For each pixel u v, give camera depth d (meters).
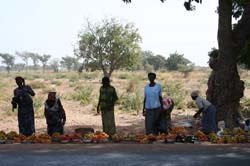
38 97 25.30
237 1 12.73
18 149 9.12
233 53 13.57
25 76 66.38
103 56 38.94
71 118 18.42
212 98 13.80
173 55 107.31
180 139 10.09
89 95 27.50
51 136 10.47
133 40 39.56
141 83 40.84
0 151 8.91
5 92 30.98
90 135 10.23
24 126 10.77
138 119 18.17
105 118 10.93
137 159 8.02
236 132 10.70
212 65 13.95
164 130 11.08
